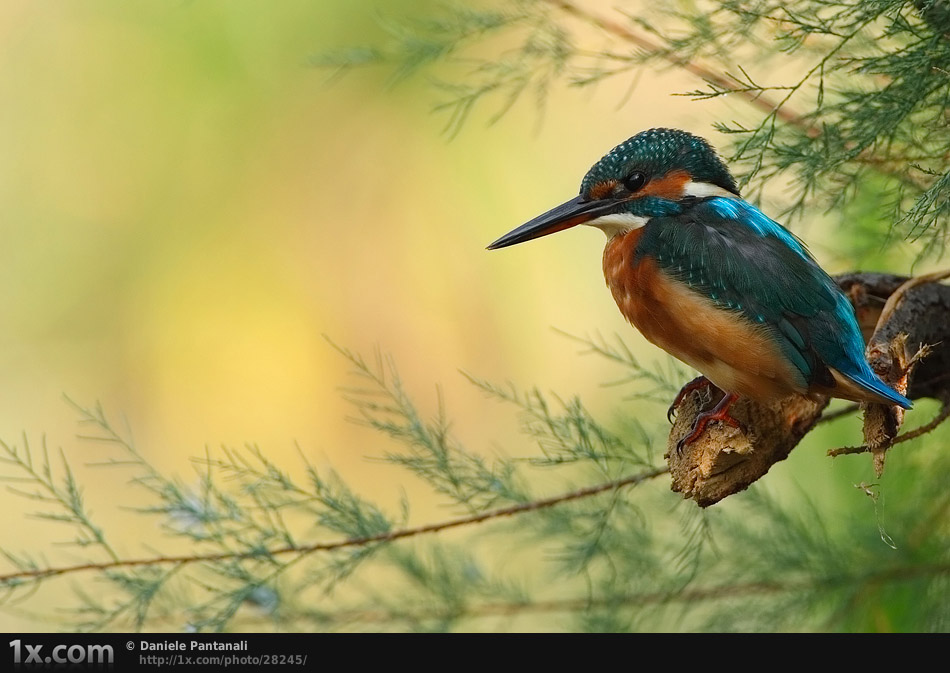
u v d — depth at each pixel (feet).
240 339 47.98
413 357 47.26
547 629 36.91
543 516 32.71
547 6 30.48
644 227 28.58
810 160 24.40
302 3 45.21
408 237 47.52
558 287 47.03
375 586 36.78
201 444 47.65
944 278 25.95
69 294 48.42
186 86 47.21
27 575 27.53
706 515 32.91
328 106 46.96
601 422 35.96
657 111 46.01
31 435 47.57
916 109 24.13
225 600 30.07
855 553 32.65
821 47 26.91
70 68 47.80
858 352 25.34
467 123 46.57
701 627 32.78
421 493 47.16
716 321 26.25
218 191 48.03
